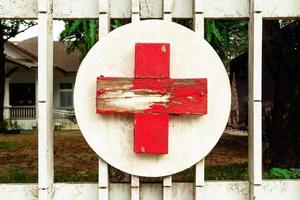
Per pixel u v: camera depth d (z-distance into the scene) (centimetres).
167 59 382
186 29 388
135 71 381
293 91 786
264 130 920
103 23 394
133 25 387
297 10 407
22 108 2417
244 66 1280
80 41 652
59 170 861
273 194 405
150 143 380
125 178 508
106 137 388
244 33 705
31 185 405
